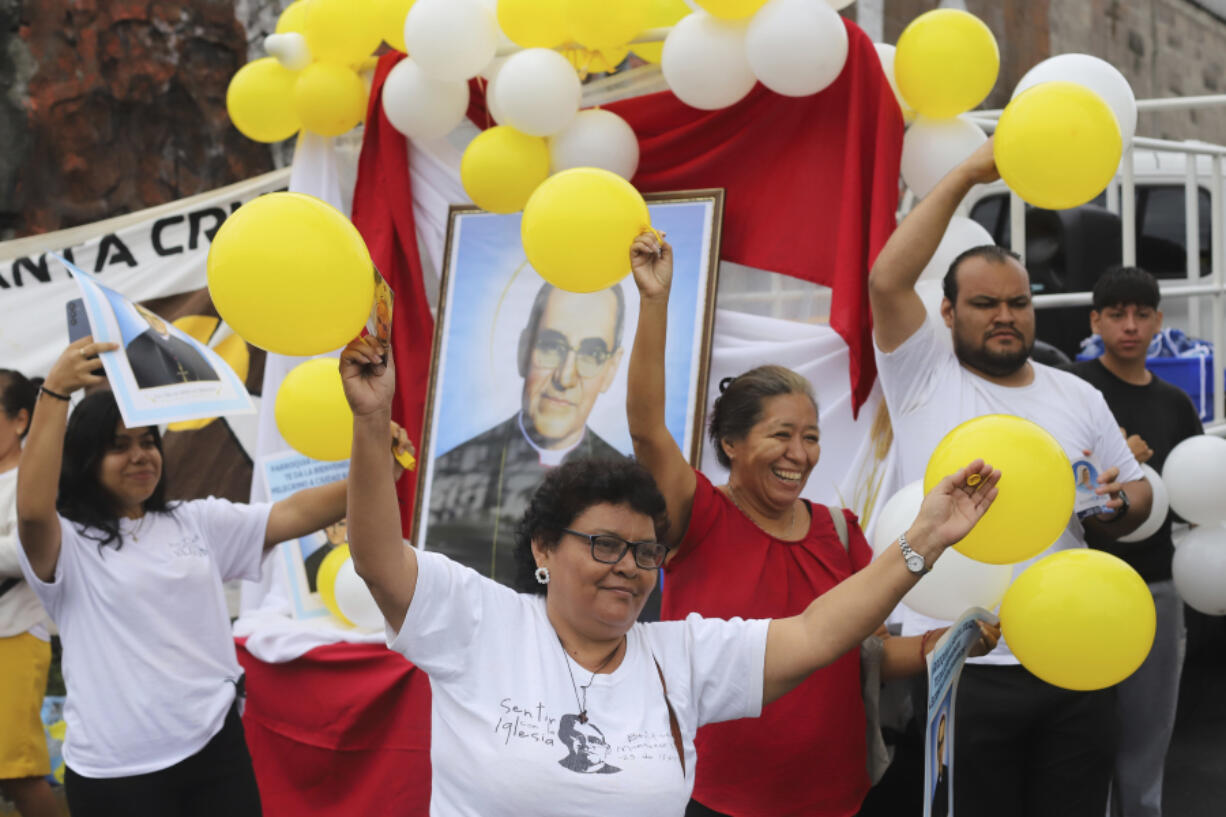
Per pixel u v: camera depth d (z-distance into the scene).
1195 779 8.16
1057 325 11.98
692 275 7.20
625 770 3.40
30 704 7.04
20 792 7.10
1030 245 12.47
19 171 10.44
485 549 7.47
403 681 6.82
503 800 3.37
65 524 5.47
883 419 6.80
